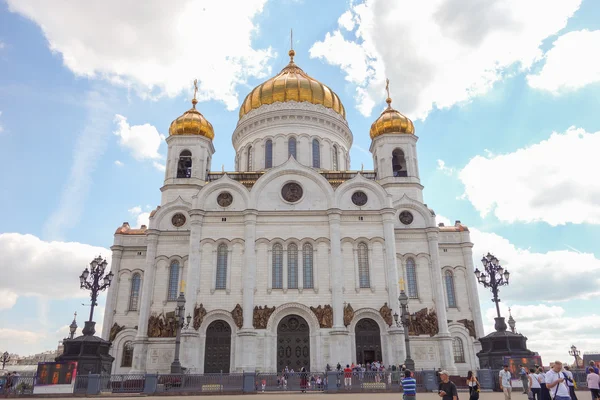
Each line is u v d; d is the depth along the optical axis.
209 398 31.28
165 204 57.25
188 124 62.62
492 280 39.53
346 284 51.41
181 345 47.91
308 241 53.16
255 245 52.44
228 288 50.69
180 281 53.78
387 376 38.19
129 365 53.22
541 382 21.38
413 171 60.56
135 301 56.66
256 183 55.25
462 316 56.19
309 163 64.38
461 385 37.00
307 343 49.22
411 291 54.03
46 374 33.03
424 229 56.12
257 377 40.97
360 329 50.19
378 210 54.50
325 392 36.09
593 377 22.02
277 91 67.50
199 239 52.47
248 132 68.25
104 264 41.38
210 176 60.25
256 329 48.66
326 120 67.12
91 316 39.00
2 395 32.47
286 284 50.94
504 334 36.81
